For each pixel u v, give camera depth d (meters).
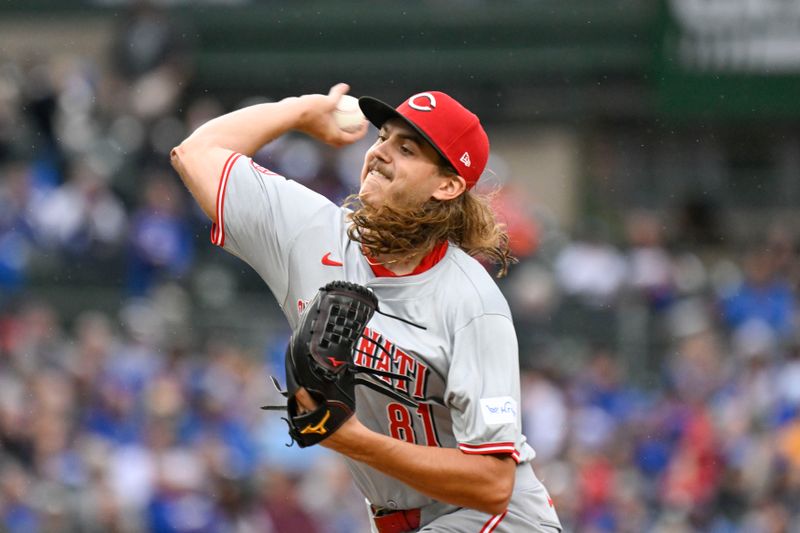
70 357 37.56
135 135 46.84
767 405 40.19
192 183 13.01
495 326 12.23
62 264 41.72
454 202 12.71
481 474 11.89
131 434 35.66
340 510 35.09
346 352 11.38
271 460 36.25
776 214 56.41
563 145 58.66
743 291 46.38
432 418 12.63
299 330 11.43
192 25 58.19
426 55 58.91
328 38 58.88
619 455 38.94
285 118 13.38
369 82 59.12
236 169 12.92
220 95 58.69
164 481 34.06
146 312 40.91
